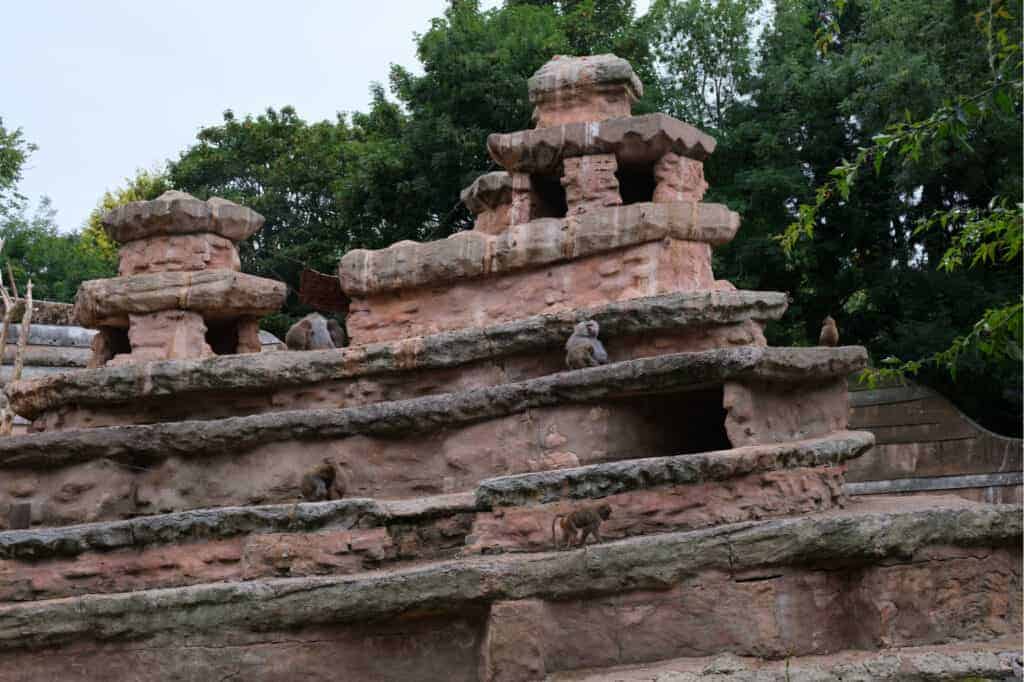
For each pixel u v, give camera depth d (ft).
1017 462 59.26
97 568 39.09
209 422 43.27
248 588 35.78
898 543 34.42
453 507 37.45
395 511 37.63
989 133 66.74
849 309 74.18
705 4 80.53
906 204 74.74
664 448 40.24
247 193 107.34
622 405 39.83
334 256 89.25
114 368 45.83
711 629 33.99
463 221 81.87
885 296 71.61
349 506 37.76
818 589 34.88
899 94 67.26
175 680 35.91
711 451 39.60
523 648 33.71
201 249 49.65
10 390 48.55
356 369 44.68
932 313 70.74
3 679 37.06
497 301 45.60
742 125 76.07
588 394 39.37
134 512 43.57
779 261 72.90
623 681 32.40
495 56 78.23
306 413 42.73
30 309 56.34
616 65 47.73
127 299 48.29
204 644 35.88
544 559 34.47
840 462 38.99
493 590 33.94
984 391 71.41
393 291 47.24
